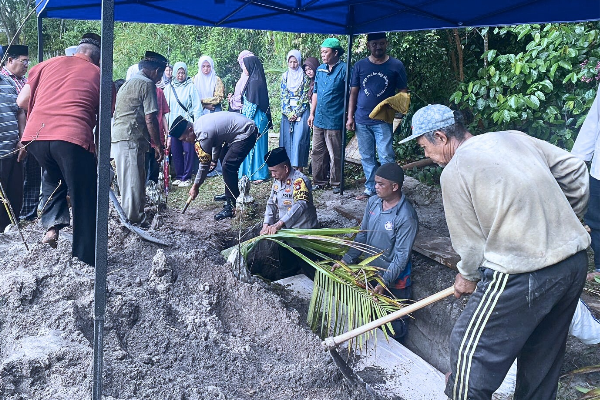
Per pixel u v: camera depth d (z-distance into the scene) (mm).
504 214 2223
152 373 2789
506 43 8172
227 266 3908
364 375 3516
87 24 15250
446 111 2564
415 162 7430
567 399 2975
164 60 5184
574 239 2281
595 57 5738
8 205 4453
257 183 7383
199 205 6531
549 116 6148
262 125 7273
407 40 7699
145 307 3346
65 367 2646
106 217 2248
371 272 3891
